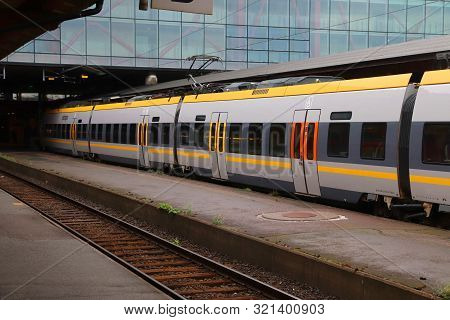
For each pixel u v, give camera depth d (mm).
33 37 12914
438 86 12023
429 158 12008
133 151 27359
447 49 16047
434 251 9164
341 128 14367
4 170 31391
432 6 39219
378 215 13734
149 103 26188
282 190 17109
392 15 39312
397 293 6754
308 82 16719
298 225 11719
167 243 11531
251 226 11555
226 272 9250
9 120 56750
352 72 22891
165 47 37406
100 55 36594
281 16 38656
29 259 9797
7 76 43625
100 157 32531
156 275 9352
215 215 13023
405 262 8383
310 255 8555
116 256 9992
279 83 17641
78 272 8938
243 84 19906
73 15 10945
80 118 35656
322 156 14922
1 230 12609
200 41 37781
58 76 42625
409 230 11188
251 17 38312
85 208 16828
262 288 8211
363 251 9133
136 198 15672
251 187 19734
